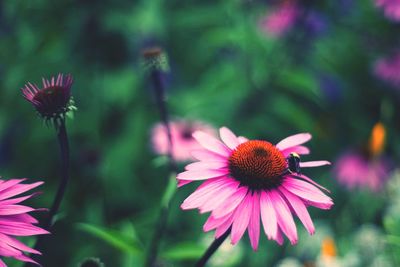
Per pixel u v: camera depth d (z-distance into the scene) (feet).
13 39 3.41
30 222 1.65
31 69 3.40
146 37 3.37
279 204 1.73
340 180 3.63
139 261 2.37
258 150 1.81
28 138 3.43
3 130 3.40
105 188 3.32
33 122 3.42
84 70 3.48
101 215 3.13
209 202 1.72
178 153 3.35
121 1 3.45
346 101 3.96
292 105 3.62
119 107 3.56
